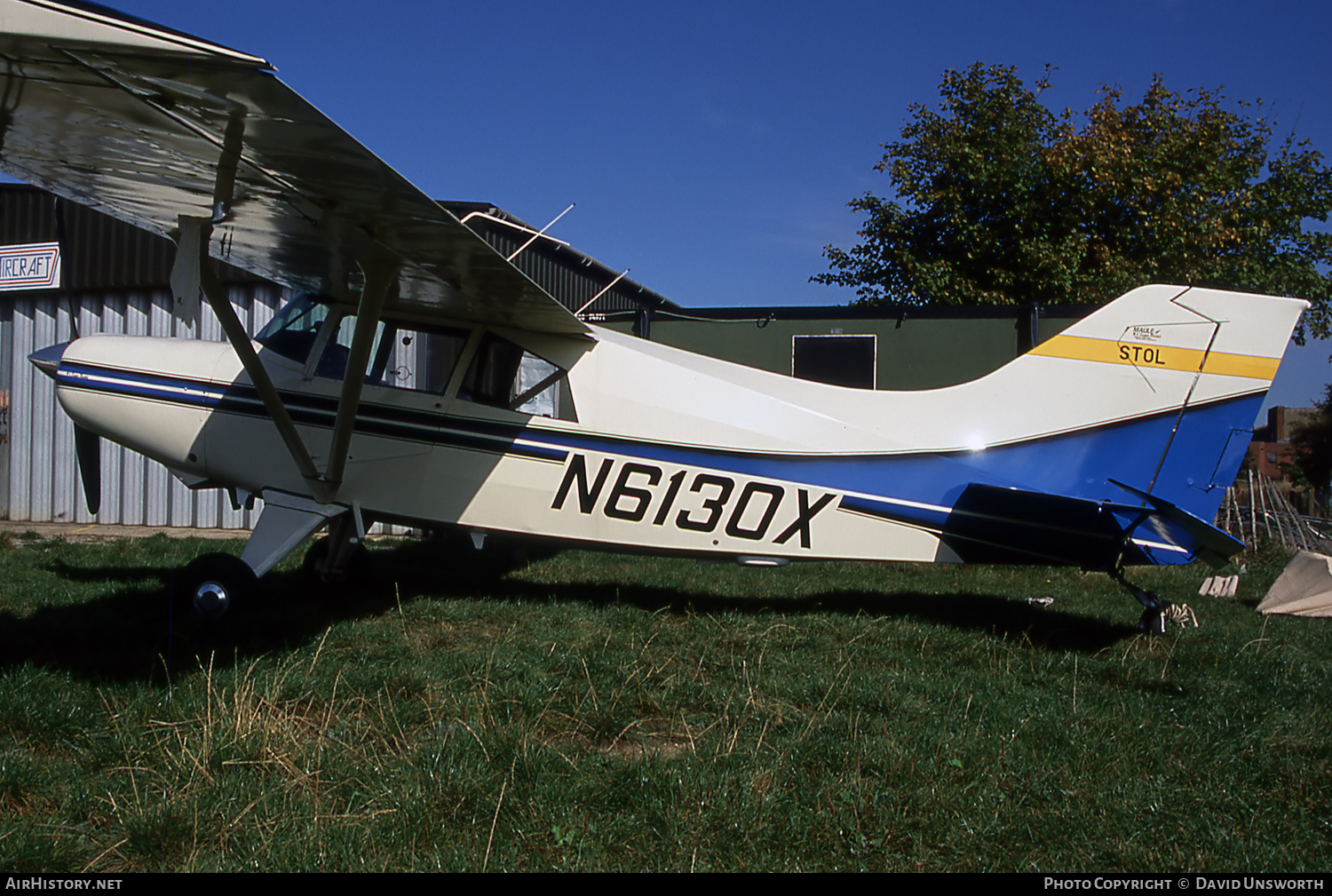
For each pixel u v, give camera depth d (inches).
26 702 126.7
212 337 408.8
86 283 425.7
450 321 217.0
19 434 446.6
